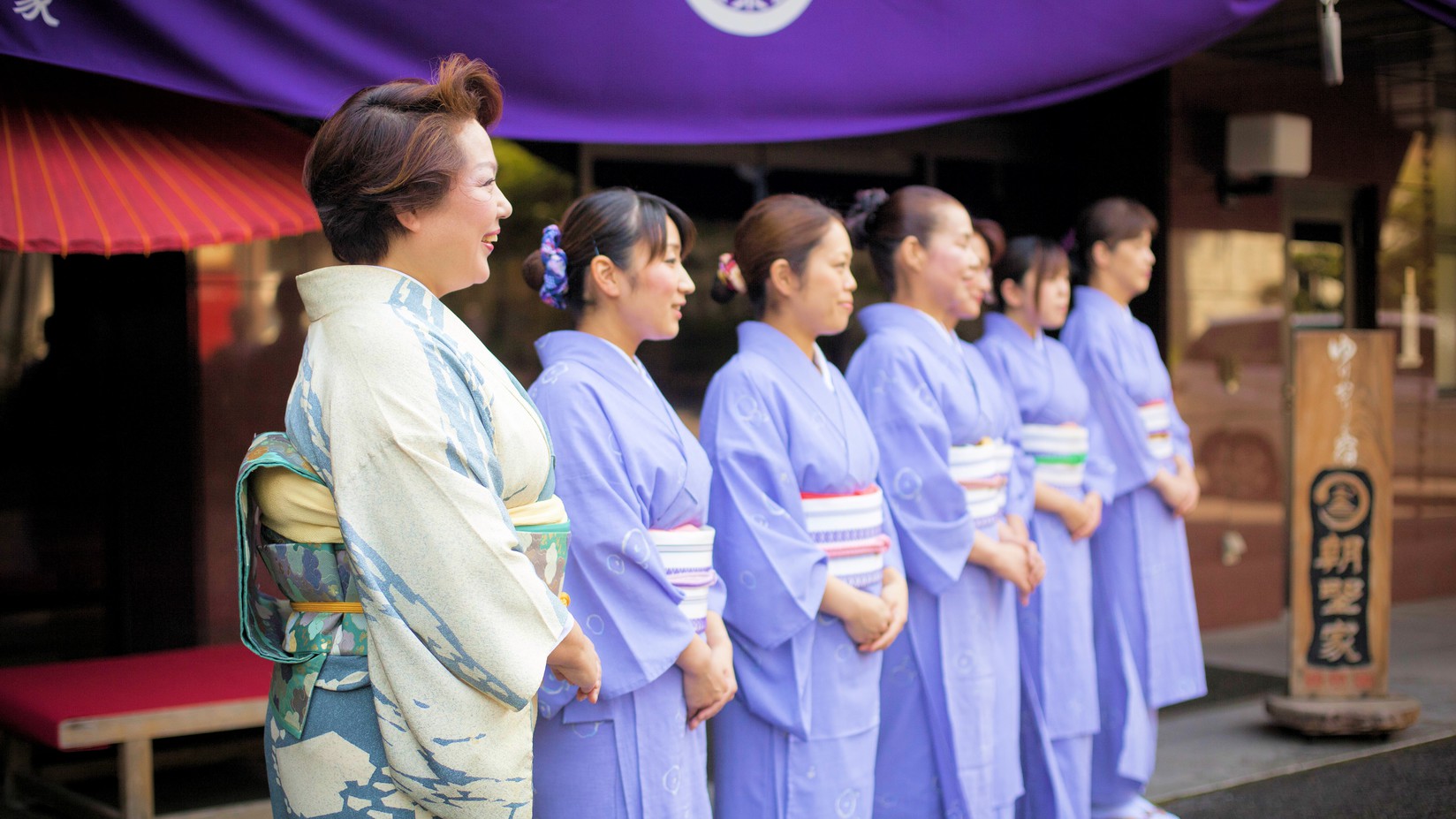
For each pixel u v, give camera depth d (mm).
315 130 4070
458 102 1724
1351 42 6328
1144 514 3854
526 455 1768
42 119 2953
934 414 3039
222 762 4266
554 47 2896
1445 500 7539
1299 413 4492
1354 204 7172
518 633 1631
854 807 2760
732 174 5113
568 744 2271
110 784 4043
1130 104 6113
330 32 2637
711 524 2721
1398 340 7332
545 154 4703
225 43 2529
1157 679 3824
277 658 1707
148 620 4141
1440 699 5121
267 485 1722
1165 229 6141
